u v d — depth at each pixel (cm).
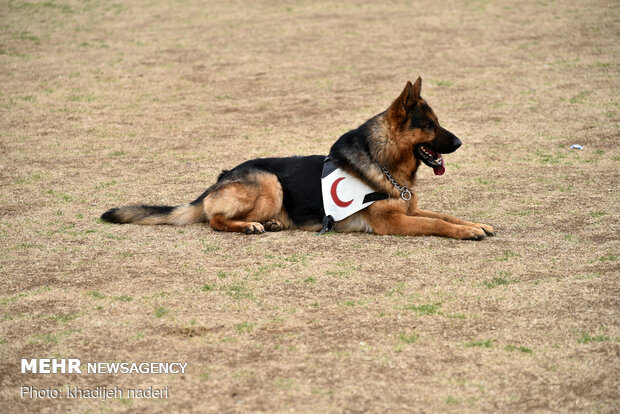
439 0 2283
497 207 716
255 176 655
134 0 2375
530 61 1501
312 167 665
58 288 510
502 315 450
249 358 399
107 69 1533
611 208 686
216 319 453
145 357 404
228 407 348
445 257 566
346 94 1322
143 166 920
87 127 1133
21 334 435
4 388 373
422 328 433
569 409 340
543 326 431
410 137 627
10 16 2042
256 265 556
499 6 2120
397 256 572
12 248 605
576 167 858
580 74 1368
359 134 650
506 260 554
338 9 2216
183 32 1922
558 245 586
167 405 353
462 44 1695
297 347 411
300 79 1446
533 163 890
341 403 350
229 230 652
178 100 1310
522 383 366
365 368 384
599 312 446
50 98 1306
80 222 687
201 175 873
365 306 469
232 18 2109
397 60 1576
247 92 1361
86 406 354
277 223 662
